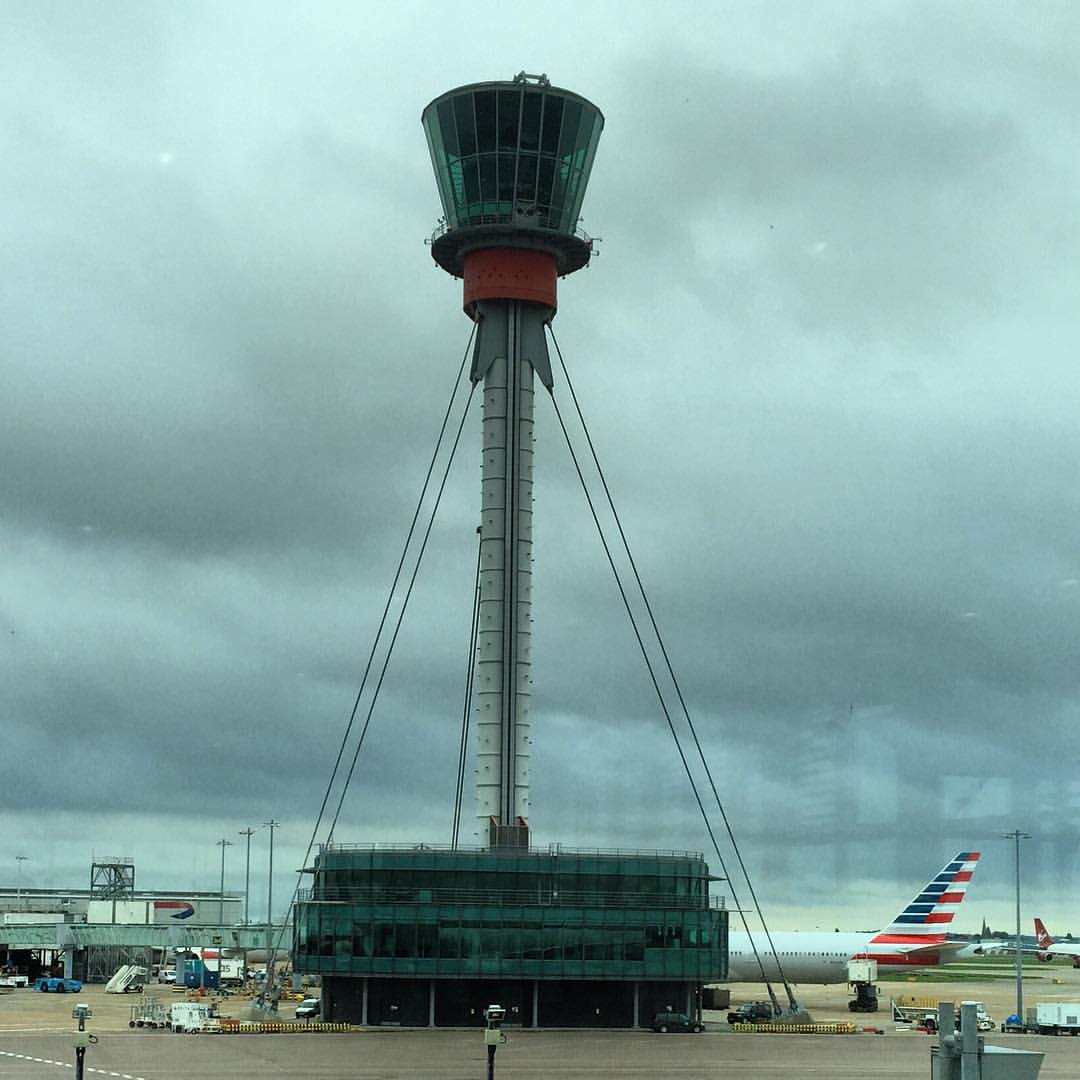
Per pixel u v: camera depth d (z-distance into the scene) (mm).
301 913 113250
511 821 119312
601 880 115125
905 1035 105812
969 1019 20859
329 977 113312
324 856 115812
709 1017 125000
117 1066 76188
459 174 123312
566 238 124188
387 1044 92500
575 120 121688
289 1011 121188
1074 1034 100562
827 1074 74625
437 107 122438
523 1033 106312
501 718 120375
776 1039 100875
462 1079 70938
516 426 124062
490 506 123375
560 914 112750
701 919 115125
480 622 122875
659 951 113500
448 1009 112125
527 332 125438
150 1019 103438
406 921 111250
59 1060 78812
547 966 111688
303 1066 77125
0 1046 87188
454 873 113125
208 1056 82312
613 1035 104688
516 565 122438
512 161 121500
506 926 112000
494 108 120188
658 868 116250
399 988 111938
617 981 113000
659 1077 72625
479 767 120812
